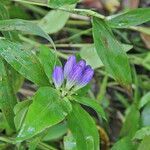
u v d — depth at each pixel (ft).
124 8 2.72
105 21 1.83
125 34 2.76
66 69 1.66
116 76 1.80
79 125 1.67
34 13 2.72
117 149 2.07
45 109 1.57
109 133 2.54
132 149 2.07
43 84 1.69
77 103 1.69
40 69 1.69
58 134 2.24
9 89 1.75
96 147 1.66
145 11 1.84
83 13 1.83
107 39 1.81
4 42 1.69
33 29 1.71
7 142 2.02
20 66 1.68
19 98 2.50
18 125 1.72
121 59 1.80
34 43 2.45
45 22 2.41
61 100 1.63
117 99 2.64
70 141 1.76
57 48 2.67
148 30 2.65
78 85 1.67
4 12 1.95
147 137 1.96
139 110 2.36
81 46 2.60
